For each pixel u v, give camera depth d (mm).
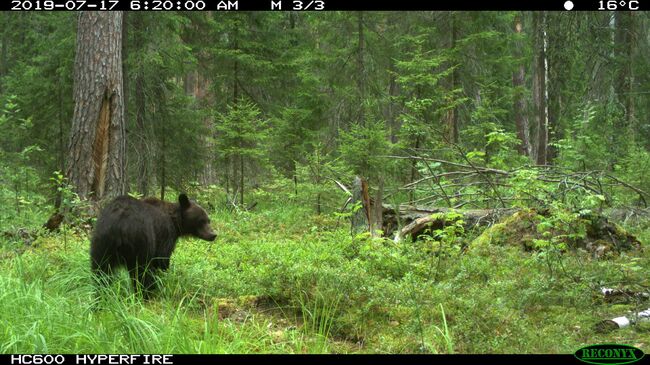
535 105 27156
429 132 16219
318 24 21609
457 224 9227
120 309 6059
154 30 18891
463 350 6246
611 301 7832
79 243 10547
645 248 10297
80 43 13375
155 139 19953
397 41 21453
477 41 19969
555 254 8680
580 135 16625
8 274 7992
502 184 12992
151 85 19859
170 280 8039
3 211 14234
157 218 8047
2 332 5801
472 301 7117
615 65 20531
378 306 7129
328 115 22047
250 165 22484
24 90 20875
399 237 10914
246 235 13188
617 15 21531
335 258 9180
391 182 16422
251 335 6543
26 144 21250
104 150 13312
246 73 21656
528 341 6344
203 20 21438
